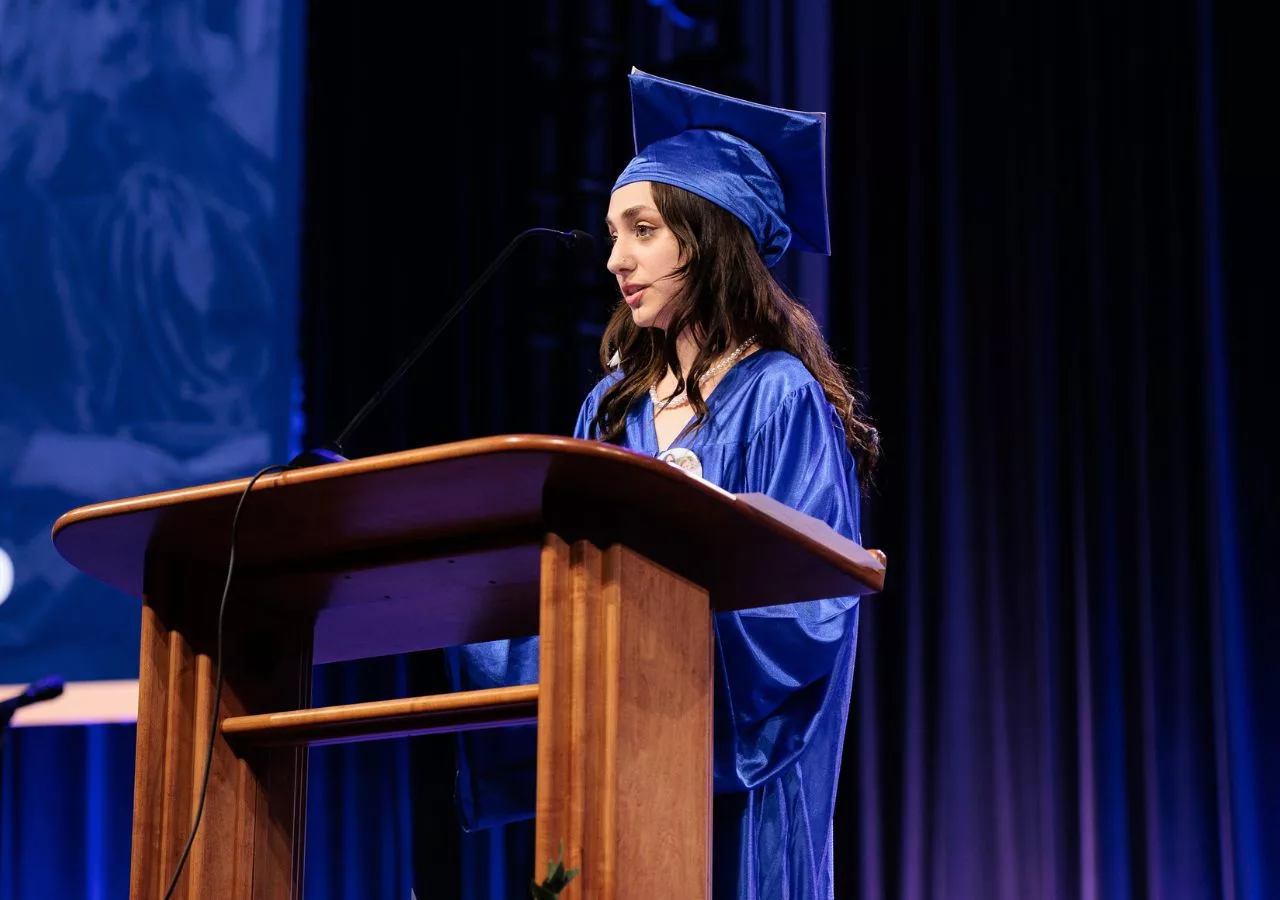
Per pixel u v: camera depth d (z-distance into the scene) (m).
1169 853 13.95
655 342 6.78
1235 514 14.03
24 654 13.77
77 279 14.53
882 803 14.29
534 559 4.64
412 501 4.41
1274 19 14.39
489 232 15.22
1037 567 14.41
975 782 14.21
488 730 6.06
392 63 15.41
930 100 15.16
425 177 15.30
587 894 4.11
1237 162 14.35
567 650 4.23
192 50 15.12
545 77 15.43
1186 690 14.09
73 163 14.72
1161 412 14.45
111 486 14.31
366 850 14.17
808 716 5.73
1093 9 14.95
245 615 5.15
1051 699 14.29
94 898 14.23
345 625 5.45
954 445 14.66
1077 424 14.59
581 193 15.10
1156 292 14.59
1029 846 14.11
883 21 15.35
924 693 14.38
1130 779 14.15
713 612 5.09
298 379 14.87
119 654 13.86
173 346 14.66
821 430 6.32
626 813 4.19
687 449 6.34
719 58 14.60
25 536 13.99
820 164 7.00
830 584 4.91
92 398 14.41
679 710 4.47
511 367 15.00
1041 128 14.92
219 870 4.90
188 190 14.91
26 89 14.72
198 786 4.91
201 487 4.56
